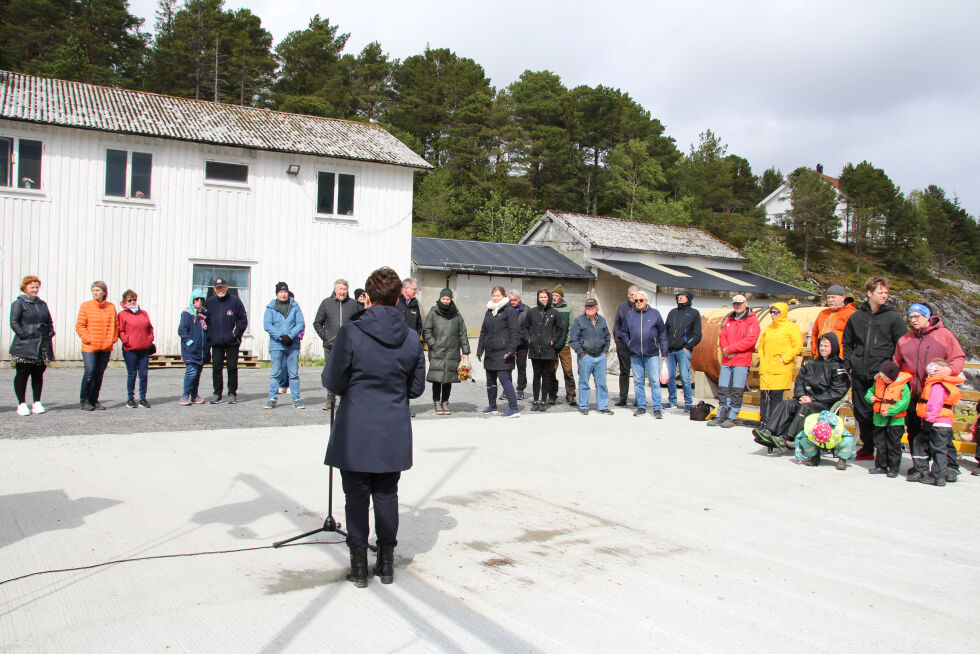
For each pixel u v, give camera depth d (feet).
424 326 34.27
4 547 14.08
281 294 34.42
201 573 13.15
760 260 143.74
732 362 33.55
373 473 12.85
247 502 17.92
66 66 139.33
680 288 78.54
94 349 31.63
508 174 181.88
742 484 22.00
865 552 15.74
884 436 24.45
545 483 21.09
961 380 23.00
